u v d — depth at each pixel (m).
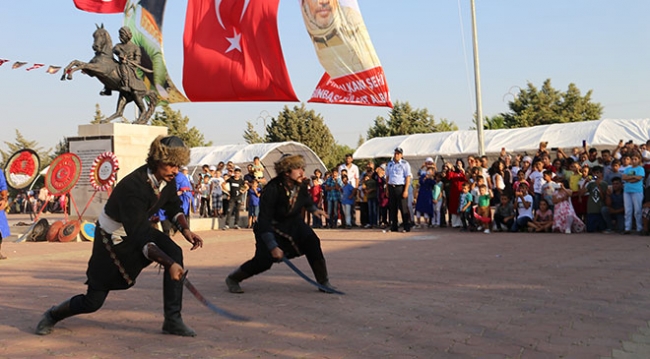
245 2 17.16
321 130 57.28
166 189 4.77
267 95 17.97
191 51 17.80
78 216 15.16
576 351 4.30
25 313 5.76
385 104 17.27
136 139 16.11
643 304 5.88
